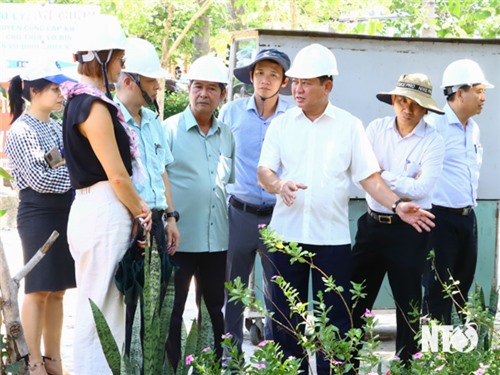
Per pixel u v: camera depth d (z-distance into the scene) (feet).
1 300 11.89
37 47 46.88
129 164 15.88
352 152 18.33
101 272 15.60
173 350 19.07
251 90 25.39
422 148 19.70
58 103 18.98
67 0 64.49
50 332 19.54
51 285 18.62
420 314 17.80
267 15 49.32
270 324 21.24
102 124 15.29
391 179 19.44
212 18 68.90
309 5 46.88
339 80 25.23
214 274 19.72
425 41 25.61
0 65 46.91
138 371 14.51
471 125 21.97
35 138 18.66
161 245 17.02
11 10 46.55
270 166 18.44
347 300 18.44
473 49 25.99
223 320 19.83
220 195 19.81
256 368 13.92
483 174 26.08
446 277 21.34
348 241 18.47
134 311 15.55
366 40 25.27
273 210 20.48
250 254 21.83
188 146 19.54
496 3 37.91
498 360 14.85
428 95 19.53
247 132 21.83
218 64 19.74
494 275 26.17
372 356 14.43
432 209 21.33
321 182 18.15
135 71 17.46
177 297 19.29
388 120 20.02
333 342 14.51
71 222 15.83
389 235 19.30
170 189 18.60
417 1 41.22
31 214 18.69
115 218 15.56
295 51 24.81
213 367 14.52
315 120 18.28
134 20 59.21
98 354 15.66
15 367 11.98
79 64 15.87
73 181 15.74
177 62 71.72
